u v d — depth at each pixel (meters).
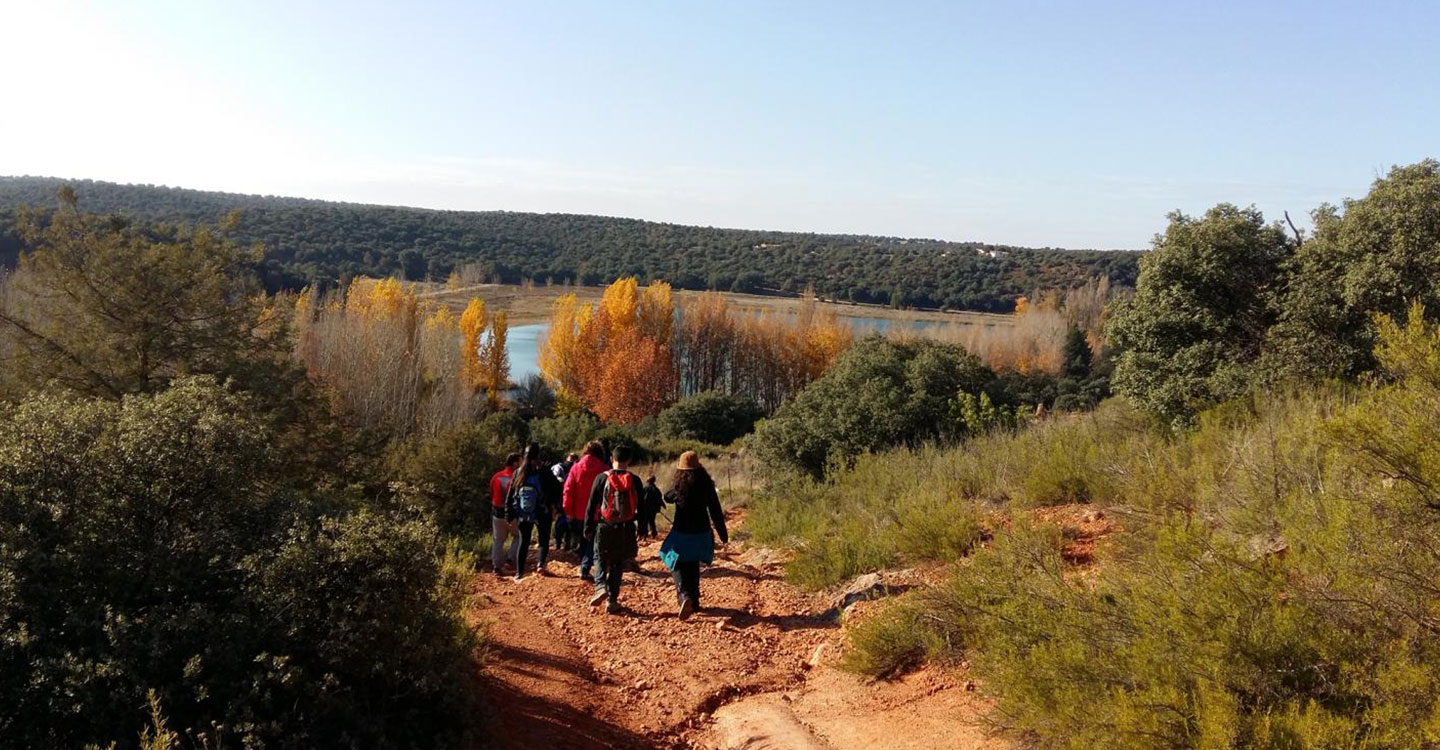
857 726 5.21
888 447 15.00
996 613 5.38
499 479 10.78
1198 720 3.45
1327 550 3.96
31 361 17.70
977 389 17.41
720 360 73.88
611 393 59.12
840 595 7.88
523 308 126.62
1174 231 11.45
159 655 3.77
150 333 18.52
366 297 62.41
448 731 4.37
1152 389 10.96
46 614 3.83
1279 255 10.89
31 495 4.17
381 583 4.42
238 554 4.46
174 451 4.53
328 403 21.62
